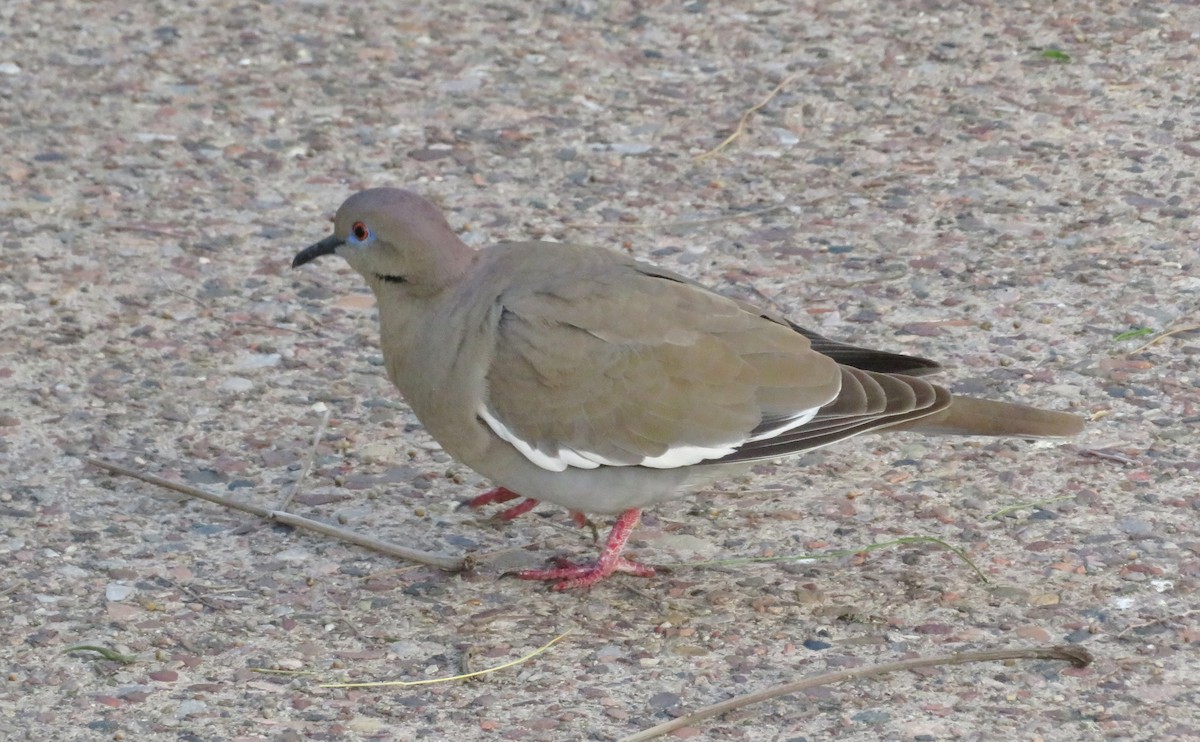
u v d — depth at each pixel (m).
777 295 13.20
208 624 9.41
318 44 17.56
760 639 9.26
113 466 10.94
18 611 9.47
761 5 18.36
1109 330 12.51
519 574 9.93
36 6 18.34
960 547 10.09
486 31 17.81
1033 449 11.15
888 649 9.11
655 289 9.56
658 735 8.34
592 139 15.74
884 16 18.03
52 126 15.94
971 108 16.14
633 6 18.34
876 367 9.99
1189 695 8.59
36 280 13.45
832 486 10.89
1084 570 9.77
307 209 14.63
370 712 8.61
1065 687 8.70
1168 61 16.89
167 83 16.78
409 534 10.45
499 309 9.45
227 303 13.21
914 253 13.77
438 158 15.44
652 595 9.75
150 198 14.77
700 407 9.35
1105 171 14.95
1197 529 10.14
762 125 15.94
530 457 9.45
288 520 10.38
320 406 11.88
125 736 8.40
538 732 8.41
